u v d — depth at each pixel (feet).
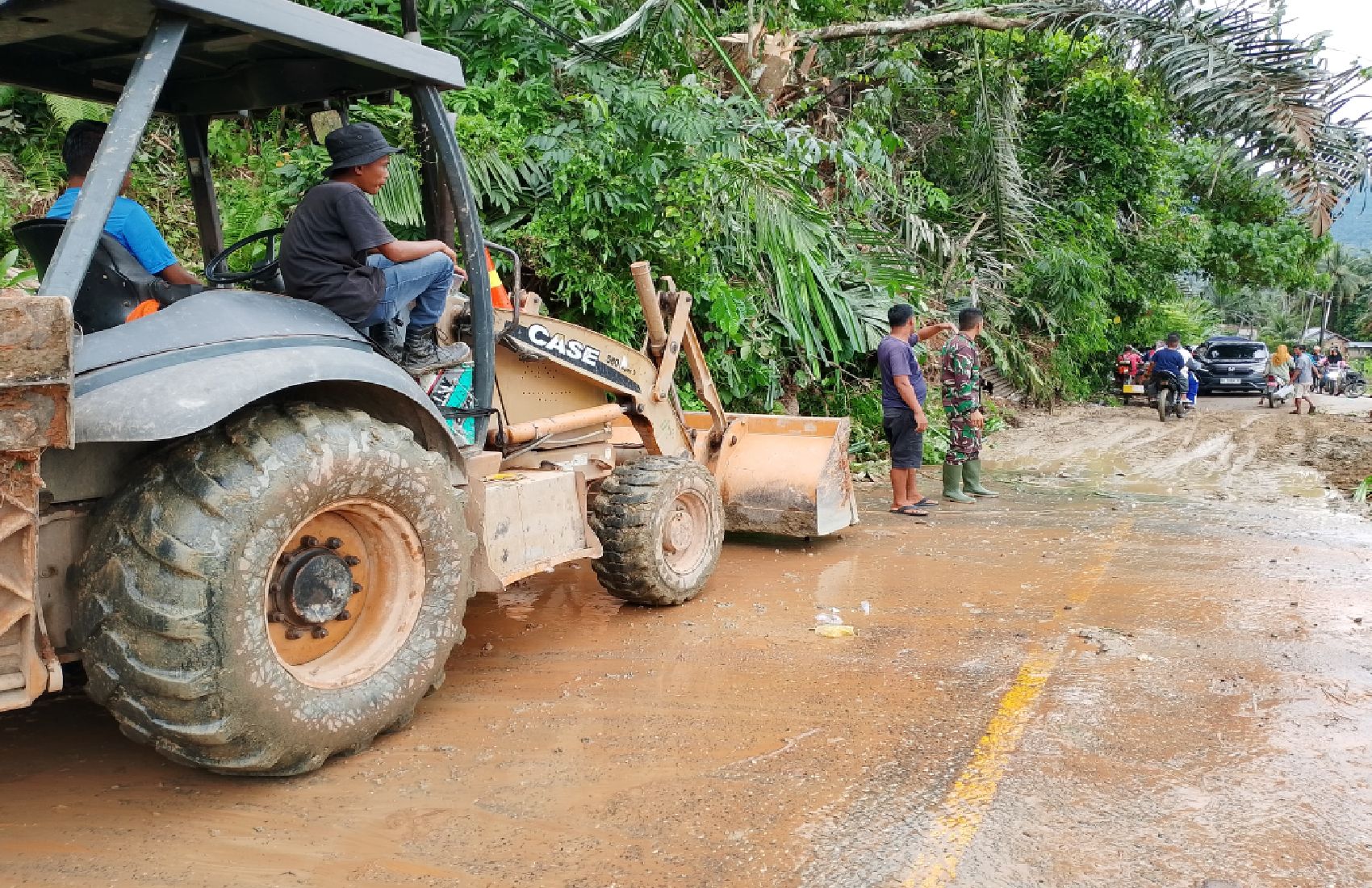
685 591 18.80
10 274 22.95
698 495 19.26
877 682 14.64
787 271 34.12
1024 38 56.54
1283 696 14.05
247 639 10.28
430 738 12.62
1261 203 77.71
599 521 18.06
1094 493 32.53
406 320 14.06
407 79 14.01
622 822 10.46
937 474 36.40
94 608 10.02
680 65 35.47
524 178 29.99
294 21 11.56
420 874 9.49
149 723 10.19
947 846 9.93
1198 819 10.50
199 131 16.15
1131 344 77.10
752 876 9.43
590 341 18.86
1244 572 21.45
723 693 14.21
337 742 11.39
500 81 29.86
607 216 30.07
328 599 11.53
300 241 12.51
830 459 23.57
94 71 14.34
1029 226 55.67
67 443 8.95
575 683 14.64
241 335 11.12
